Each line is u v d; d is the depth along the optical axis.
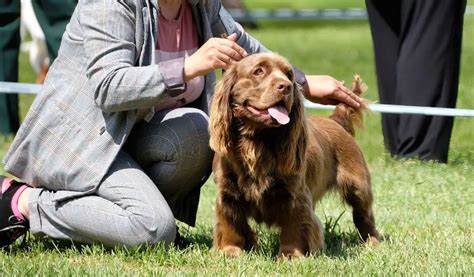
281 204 9.02
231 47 8.60
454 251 9.12
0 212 9.24
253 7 54.41
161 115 9.44
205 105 9.70
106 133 9.01
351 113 10.80
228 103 8.81
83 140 9.04
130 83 8.66
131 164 9.17
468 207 11.92
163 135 9.26
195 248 9.26
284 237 9.03
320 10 47.78
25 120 9.26
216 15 9.87
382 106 14.81
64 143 9.09
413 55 15.06
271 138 8.88
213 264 8.57
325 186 10.09
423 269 8.27
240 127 8.88
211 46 8.61
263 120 8.52
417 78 15.11
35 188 9.38
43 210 9.15
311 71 30.81
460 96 23.02
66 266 8.16
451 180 13.48
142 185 8.97
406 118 15.13
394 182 13.39
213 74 9.72
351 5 54.59
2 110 18.38
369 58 35.16
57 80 9.23
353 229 10.82
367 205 10.33
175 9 9.38
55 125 9.12
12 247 9.45
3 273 7.87
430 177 13.62
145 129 9.38
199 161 9.41
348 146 10.41
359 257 8.90
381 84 15.90
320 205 12.12
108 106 8.81
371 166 14.83
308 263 8.37
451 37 14.99
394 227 10.74
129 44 8.96
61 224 9.10
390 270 8.16
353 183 10.27
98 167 8.99
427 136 15.08
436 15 14.87
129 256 8.76
